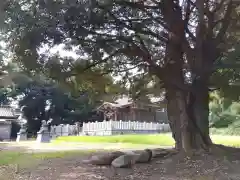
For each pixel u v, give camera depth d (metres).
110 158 9.74
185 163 9.07
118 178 7.62
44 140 26.78
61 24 7.67
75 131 35.44
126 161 9.17
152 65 10.12
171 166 8.91
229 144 16.52
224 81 10.66
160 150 10.69
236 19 9.84
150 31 10.11
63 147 18.81
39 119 43.19
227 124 28.75
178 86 9.80
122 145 19.16
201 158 9.40
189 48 9.70
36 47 8.19
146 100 16.62
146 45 11.00
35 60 8.79
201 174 7.88
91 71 11.29
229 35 10.08
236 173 7.91
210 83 10.64
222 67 9.13
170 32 9.97
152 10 9.67
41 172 8.63
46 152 14.88
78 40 8.73
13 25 7.66
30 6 7.54
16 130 41.34
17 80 11.16
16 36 8.03
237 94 11.97
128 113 38.09
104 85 12.76
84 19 7.78
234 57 8.80
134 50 9.93
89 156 12.10
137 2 9.84
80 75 11.02
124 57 11.21
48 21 7.52
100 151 14.74
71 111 43.75
